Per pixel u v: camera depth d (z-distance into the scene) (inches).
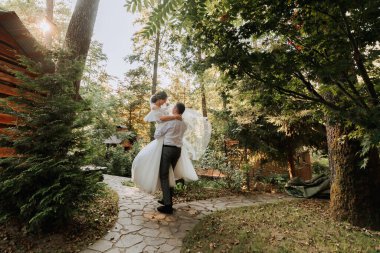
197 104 741.9
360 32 76.7
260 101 120.7
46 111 158.6
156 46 492.7
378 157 198.7
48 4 522.6
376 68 96.2
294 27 87.7
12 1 551.2
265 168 428.5
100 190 168.6
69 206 150.6
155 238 152.5
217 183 314.3
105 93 429.7
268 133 358.6
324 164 553.9
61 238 147.1
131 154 430.3
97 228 160.4
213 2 84.4
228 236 159.0
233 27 88.7
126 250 137.9
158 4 40.8
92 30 231.6
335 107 102.3
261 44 100.6
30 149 157.8
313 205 241.1
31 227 142.3
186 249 141.6
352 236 167.6
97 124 374.9
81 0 225.9
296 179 295.0
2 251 133.8
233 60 91.8
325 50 90.4
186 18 42.8
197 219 184.9
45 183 152.2
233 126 353.4
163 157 189.8
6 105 158.1
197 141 235.6
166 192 188.7
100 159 393.7
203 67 97.0
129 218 177.9
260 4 82.0
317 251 144.6
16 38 222.1
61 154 161.0
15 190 144.1
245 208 218.7
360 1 67.2
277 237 161.0
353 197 192.9
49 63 175.0
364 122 83.9
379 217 185.9
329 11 75.9
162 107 205.2
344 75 90.7
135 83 679.7
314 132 346.0
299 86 116.1
